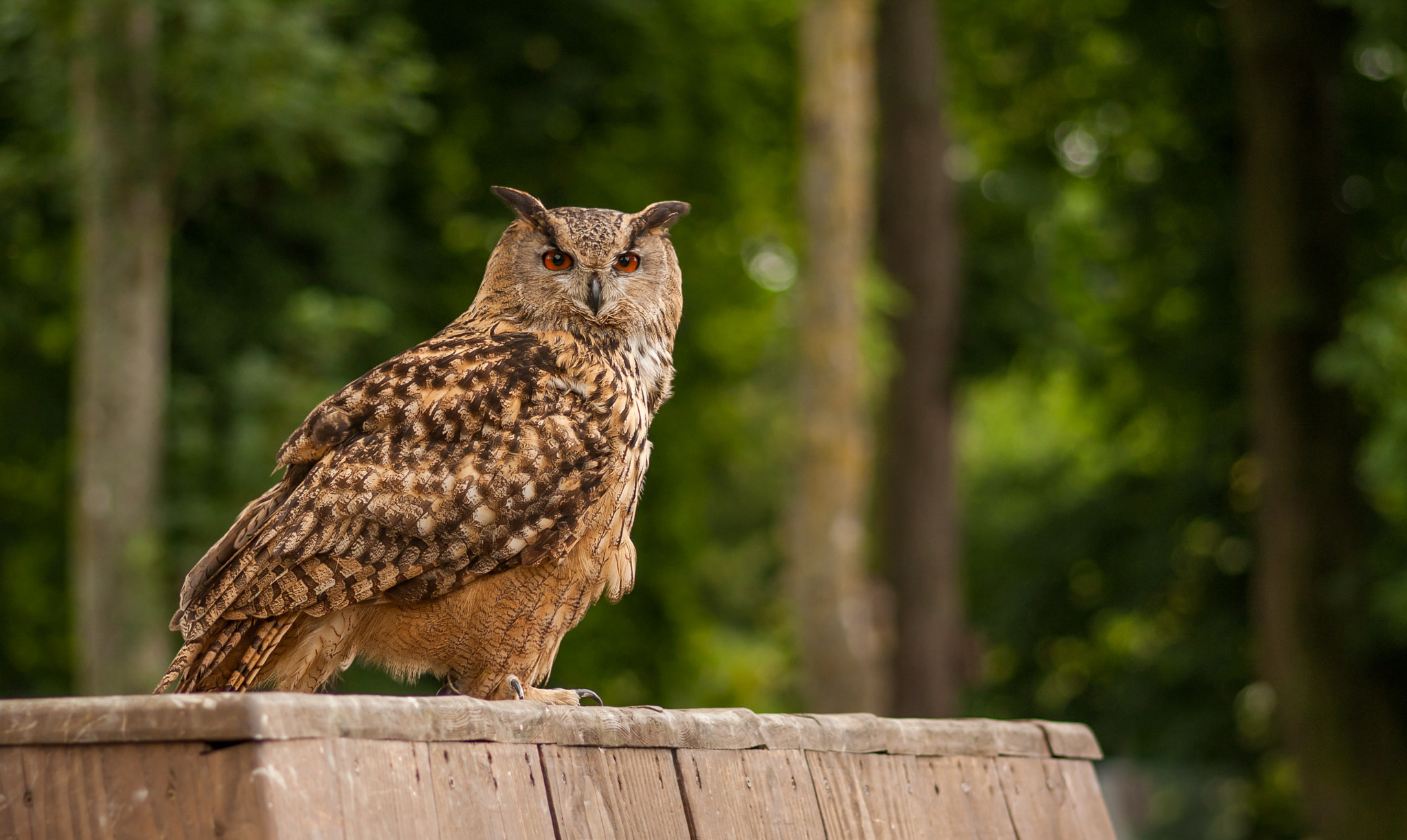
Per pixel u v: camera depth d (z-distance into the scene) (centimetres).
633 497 495
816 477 1506
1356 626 1798
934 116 1898
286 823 272
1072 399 2581
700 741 387
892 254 1889
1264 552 1900
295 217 1471
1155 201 2211
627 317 543
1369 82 2003
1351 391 1877
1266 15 1867
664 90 1823
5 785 286
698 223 2059
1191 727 2194
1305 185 1869
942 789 479
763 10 2081
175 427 1360
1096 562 2386
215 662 433
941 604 1875
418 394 465
